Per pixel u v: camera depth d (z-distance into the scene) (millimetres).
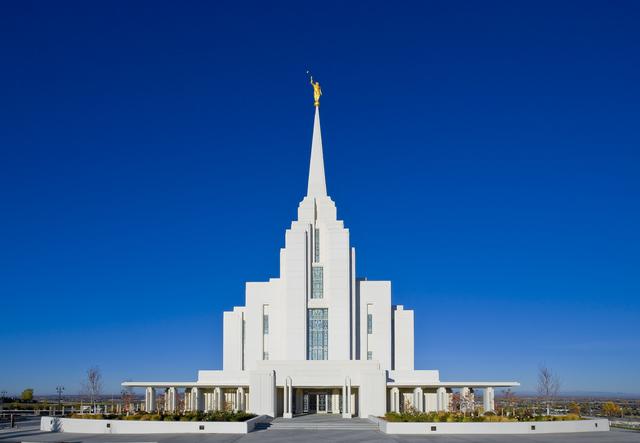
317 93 98000
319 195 93438
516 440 52750
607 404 159250
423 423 59688
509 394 94812
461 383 81062
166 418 62000
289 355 87562
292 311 88750
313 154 95312
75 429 62094
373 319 90250
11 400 129500
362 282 91250
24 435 58094
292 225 91312
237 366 91312
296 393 84812
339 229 91000
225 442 50688
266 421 70312
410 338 91562
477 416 63750
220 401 83562
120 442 50688
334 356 87438
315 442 50938
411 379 83562
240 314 92750
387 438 54312
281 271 92000
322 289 90312
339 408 84562
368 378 78938
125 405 90938
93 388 108562
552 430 61375
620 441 52406
